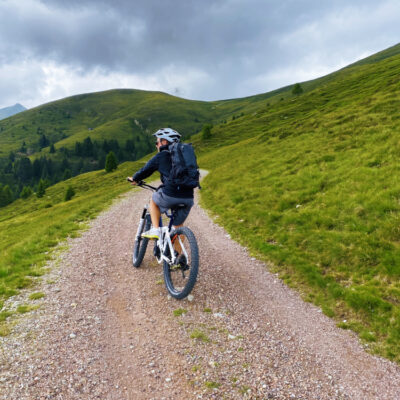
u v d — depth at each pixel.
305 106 95.38
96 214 13.70
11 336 3.95
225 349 3.85
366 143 15.83
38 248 8.21
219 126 128.00
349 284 6.12
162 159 4.67
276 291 6.00
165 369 3.44
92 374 3.30
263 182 15.93
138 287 5.59
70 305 4.87
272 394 3.12
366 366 3.85
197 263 4.50
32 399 2.87
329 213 9.31
